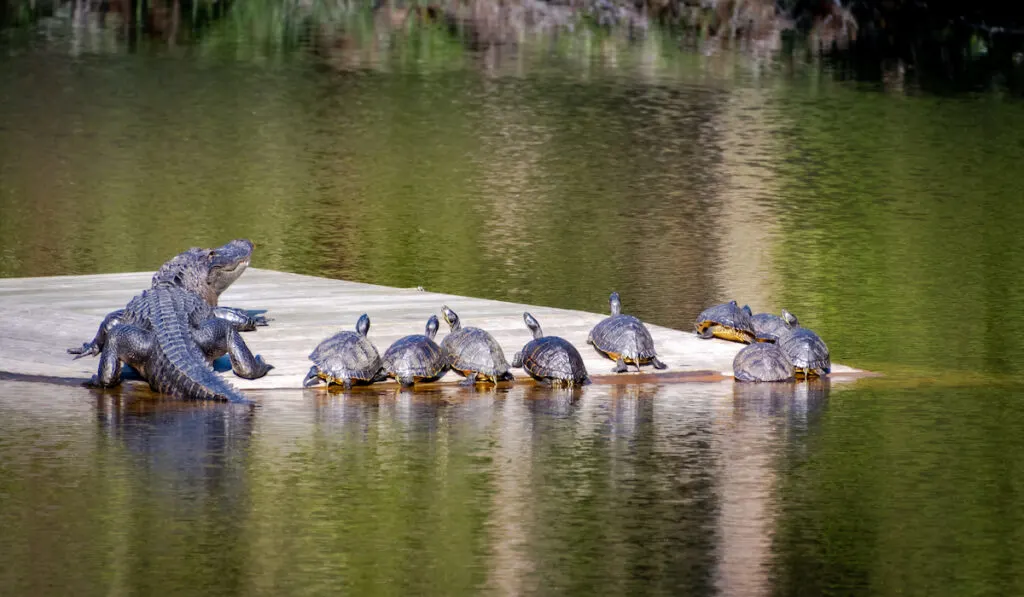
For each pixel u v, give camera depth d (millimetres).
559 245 24172
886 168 32938
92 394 14438
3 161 32000
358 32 54781
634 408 14164
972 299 20469
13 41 51031
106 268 22031
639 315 18875
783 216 27188
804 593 9711
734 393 14859
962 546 10617
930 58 53062
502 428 13422
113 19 56562
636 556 10289
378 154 33562
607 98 42438
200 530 10742
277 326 16422
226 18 57156
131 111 39062
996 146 36219
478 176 31016
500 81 45188
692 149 34906
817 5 58344
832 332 18250
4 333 16203
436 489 11664
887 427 13648
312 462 12328
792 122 39250
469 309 17344
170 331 14555
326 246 23969
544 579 9898
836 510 11297
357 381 14852
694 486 11836
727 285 21109
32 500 11344
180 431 13195
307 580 9852
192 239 24453
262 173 31078
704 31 56312
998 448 13000
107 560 10172
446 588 9727
